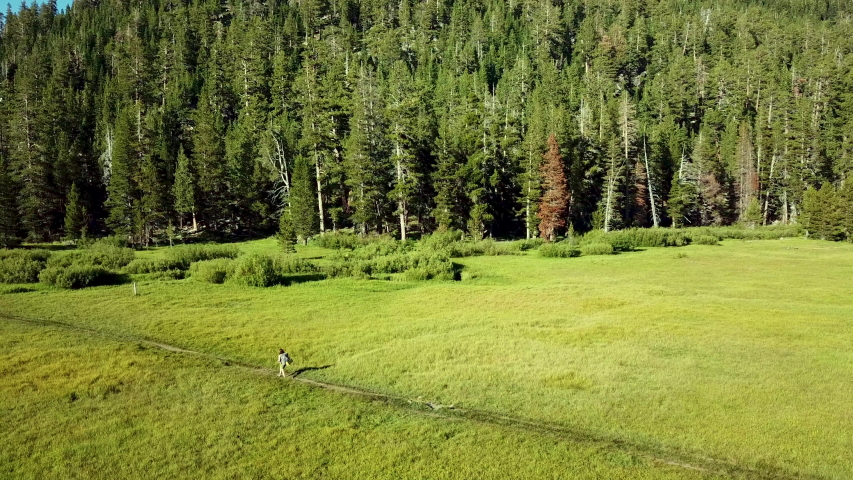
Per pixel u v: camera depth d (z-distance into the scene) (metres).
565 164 85.88
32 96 107.38
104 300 38.16
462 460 15.10
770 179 95.50
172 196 85.38
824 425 16.11
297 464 15.09
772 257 57.44
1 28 190.38
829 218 74.81
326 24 167.62
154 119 102.06
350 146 77.31
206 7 164.62
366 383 21.81
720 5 184.75
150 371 22.97
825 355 22.42
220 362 24.61
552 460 14.95
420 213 86.50
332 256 62.06
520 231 91.75
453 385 21.00
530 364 23.02
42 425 17.80
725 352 23.27
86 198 89.56
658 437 16.11
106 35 154.75
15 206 74.06
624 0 175.75
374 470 14.66
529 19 165.50
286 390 20.98
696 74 134.25
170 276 49.56
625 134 89.00
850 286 38.66
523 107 113.88
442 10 167.12
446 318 32.19
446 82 121.75
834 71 109.81
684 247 70.06
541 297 37.91
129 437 16.94
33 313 34.44
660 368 21.59
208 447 16.22
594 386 20.14
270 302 37.66
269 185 91.50
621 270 50.66
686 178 94.81
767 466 14.30
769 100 116.50
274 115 115.94
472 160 80.25
